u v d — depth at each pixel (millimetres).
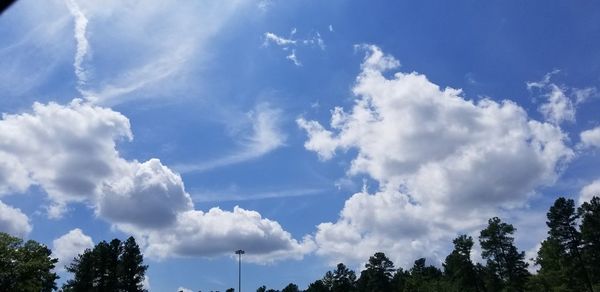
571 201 80125
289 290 156250
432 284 93875
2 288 37219
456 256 89812
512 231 87750
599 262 74938
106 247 88250
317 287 132875
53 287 54656
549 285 80438
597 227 75062
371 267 120250
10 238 38406
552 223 80812
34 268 38438
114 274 88000
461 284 89000
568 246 79312
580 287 76375
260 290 173250
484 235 88688
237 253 86375
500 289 86312
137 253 91625
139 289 91125
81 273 85438
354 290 128875
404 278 119562
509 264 86375
